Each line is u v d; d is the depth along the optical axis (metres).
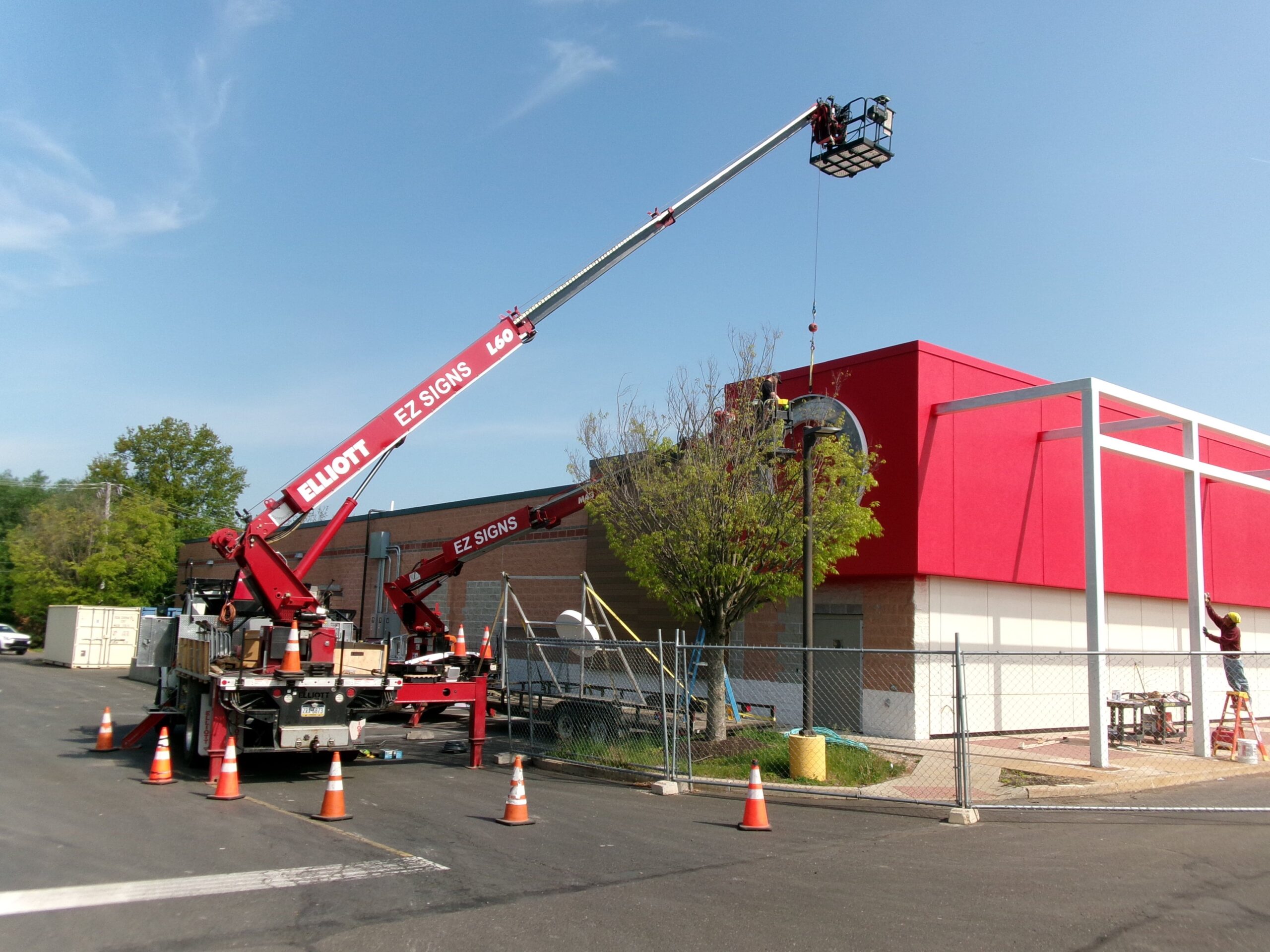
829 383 18.41
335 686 12.93
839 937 6.01
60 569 50.66
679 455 14.61
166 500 66.31
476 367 15.85
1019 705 17.91
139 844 8.38
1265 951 5.83
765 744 13.70
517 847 8.56
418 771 13.67
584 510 24.19
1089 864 8.07
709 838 9.15
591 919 6.34
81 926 6.05
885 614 17.05
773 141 16.56
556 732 16.70
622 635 22.27
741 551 14.23
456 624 28.98
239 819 9.68
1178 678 21.31
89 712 21.03
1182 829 9.77
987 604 17.70
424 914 6.41
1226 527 22.89
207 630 14.31
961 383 17.58
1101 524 14.57
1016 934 6.09
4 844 8.25
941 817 10.39
